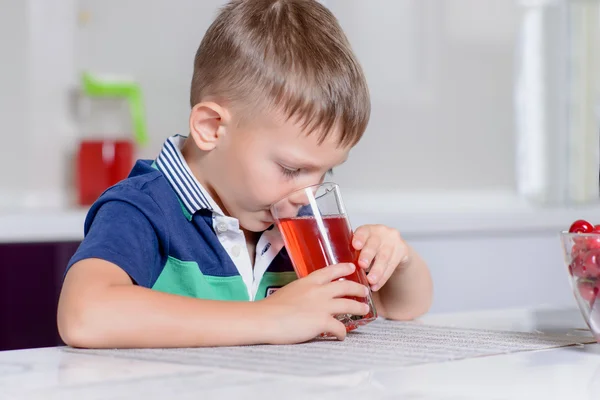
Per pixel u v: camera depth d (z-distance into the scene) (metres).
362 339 1.12
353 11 3.31
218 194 1.50
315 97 1.35
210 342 1.07
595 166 3.62
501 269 2.99
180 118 3.21
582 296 1.00
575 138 3.65
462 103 3.55
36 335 2.45
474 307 2.93
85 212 2.70
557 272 3.14
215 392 0.73
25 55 3.00
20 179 2.99
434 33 3.48
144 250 1.32
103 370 0.87
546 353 0.98
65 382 0.80
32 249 2.43
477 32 3.57
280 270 1.56
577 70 3.64
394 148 3.41
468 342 1.07
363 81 1.43
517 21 3.65
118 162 2.96
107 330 1.07
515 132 3.66
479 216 2.93
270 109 1.37
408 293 1.61
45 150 3.04
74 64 3.08
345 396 0.71
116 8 3.11
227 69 1.43
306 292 1.16
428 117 3.48
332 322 1.11
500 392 0.73
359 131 1.42
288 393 0.72
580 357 0.94
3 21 2.97
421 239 2.81
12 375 0.84
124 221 1.33
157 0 3.15
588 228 1.03
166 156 1.48
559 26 3.66
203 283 1.45
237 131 1.43
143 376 0.82
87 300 1.10
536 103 3.69
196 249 1.46
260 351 1.01
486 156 3.61
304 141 1.37
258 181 1.42
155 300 1.10
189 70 3.22
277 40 1.39
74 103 3.08
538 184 3.70
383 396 0.71
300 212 1.24
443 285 2.85
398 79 3.41
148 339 1.07
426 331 1.21
